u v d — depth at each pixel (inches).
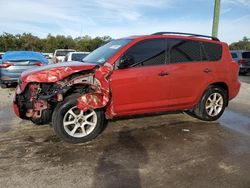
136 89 202.5
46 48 2191.2
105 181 141.6
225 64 245.8
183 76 221.8
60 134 184.7
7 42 1985.7
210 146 189.8
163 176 147.3
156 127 228.2
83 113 191.2
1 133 209.2
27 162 161.0
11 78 407.2
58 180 141.9
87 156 170.2
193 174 150.0
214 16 439.8
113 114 200.8
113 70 195.5
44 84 190.2
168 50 218.5
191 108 237.3
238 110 298.7
